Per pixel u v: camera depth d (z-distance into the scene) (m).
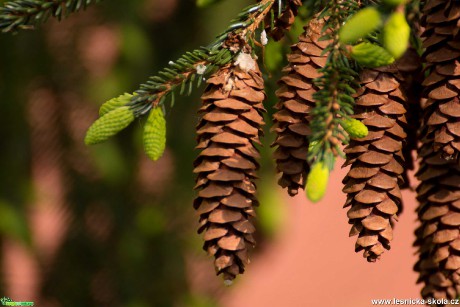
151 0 2.42
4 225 2.34
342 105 1.29
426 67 1.31
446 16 1.30
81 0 1.35
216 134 1.31
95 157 2.42
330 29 1.32
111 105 1.32
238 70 1.32
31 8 1.35
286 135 1.32
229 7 2.31
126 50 2.36
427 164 1.32
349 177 1.32
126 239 2.50
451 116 1.30
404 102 1.33
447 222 1.31
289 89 1.32
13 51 2.21
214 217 1.31
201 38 2.37
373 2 1.32
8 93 2.24
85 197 2.46
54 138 2.37
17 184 2.36
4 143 2.31
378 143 1.31
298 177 1.32
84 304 2.50
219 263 1.31
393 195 1.31
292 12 1.35
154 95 1.32
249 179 1.31
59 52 2.28
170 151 2.45
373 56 1.29
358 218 1.31
